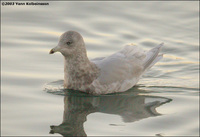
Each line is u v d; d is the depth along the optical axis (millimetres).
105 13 21250
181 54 18188
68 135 11258
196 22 20562
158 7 22047
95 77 14203
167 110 12938
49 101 13555
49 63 16734
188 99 13859
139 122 12078
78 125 11914
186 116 12414
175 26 20297
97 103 13609
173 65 17312
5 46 17969
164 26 20266
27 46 18062
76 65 14094
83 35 19078
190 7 21938
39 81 15148
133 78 14852
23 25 19844
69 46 13805
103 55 17359
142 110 12984
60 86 14859
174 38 19328
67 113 12703
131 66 14805
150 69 17062
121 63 14594
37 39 18703
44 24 19984
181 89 14891
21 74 15602
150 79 16000
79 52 14000
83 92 14344
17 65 16328
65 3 22250
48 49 17859
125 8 21875
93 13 21203
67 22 20156
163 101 13719
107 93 14375
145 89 14914
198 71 16672
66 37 13766
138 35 19344
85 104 13484
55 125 11875
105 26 20000
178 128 11641
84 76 14188
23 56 17141
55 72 15953
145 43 18656
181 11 21562
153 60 15750
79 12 21219
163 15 21219
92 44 18344
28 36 18891
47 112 12719
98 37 18984
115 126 11836
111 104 13531
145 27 20094
